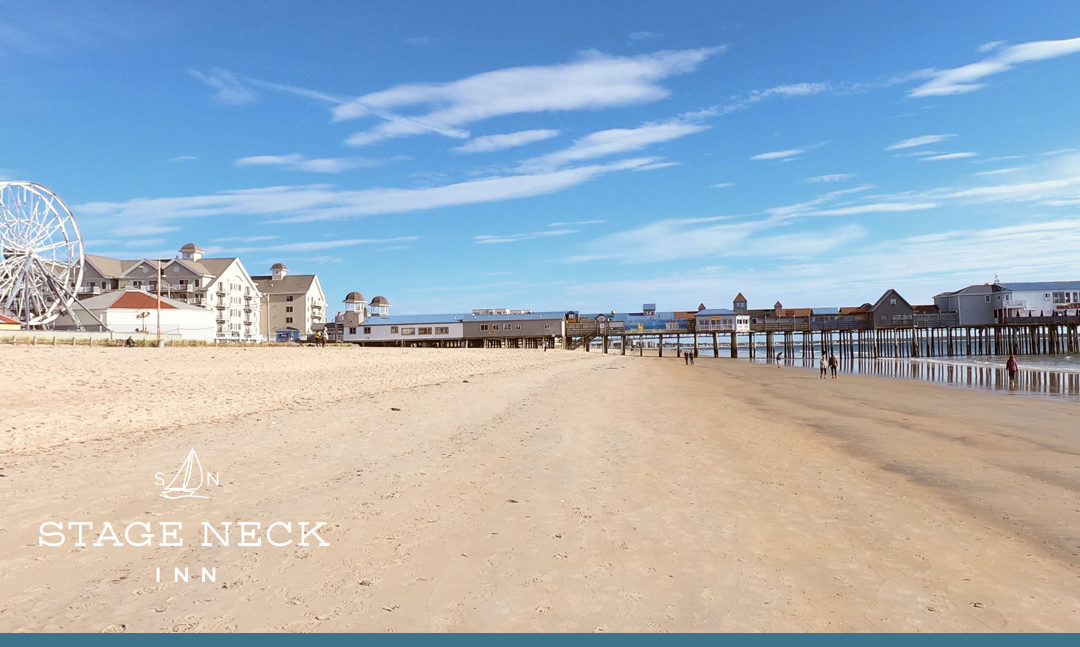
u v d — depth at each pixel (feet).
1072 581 20.45
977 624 17.13
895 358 294.25
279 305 389.80
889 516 27.73
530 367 155.94
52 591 17.83
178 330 235.81
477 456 38.86
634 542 23.29
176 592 17.92
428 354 202.08
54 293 234.38
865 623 17.06
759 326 316.40
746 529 25.26
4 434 41.60
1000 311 288.30
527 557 21.44
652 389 99.76
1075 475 36.83
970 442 49.08
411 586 18.74
